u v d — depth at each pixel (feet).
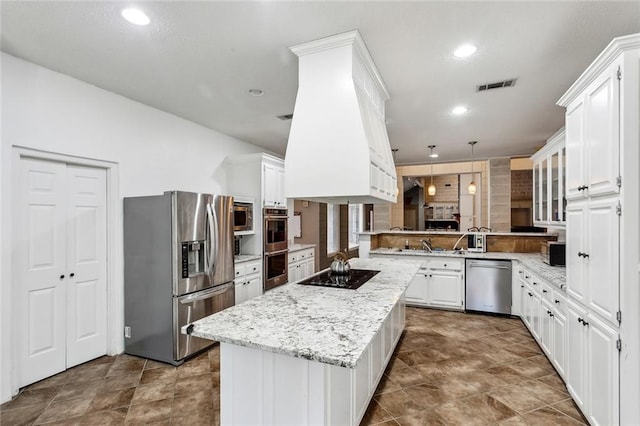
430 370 9.64
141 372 9.61
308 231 25.18
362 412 7.19
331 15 6.57
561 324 8.63
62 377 9.24
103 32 7.20
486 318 14.51
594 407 6.56
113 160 10.72
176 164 13.15
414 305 16.28
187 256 10.48
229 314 6.02
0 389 7.88
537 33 7.16
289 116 13.21
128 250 10.90
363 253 17.29
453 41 7.52
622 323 5.57
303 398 5.10
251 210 15.49
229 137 16.33
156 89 10.45
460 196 29.01
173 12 6.48
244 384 5.51
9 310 8.12
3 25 6.91
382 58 8.34
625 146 5.51
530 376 9.25
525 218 29.50
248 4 6.23
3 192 8.06
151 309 10.45
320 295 7.39
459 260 15.38
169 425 7.13
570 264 7.73
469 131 15.28
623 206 5.53
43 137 8.89
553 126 14.38
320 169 7.72
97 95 10.24
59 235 9.48
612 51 5.70
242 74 9.38
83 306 10.12
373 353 8.15
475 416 7.41
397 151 19.94
